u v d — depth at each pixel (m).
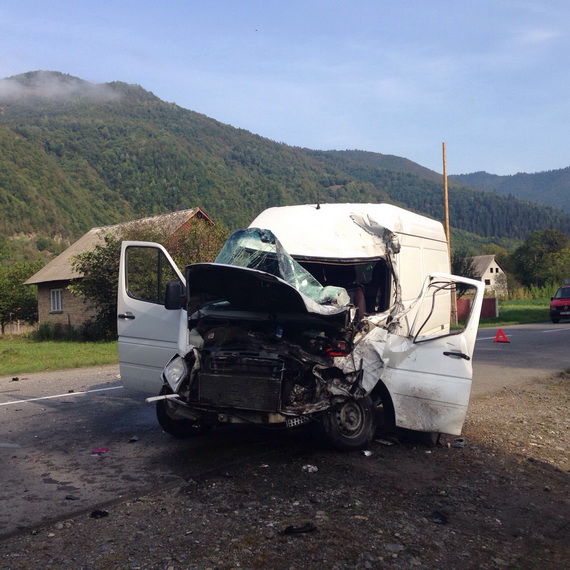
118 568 3.83
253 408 5.84
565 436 7.88
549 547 4.54
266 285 5.86
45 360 16.77
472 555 4.27
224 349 6.06
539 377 12.46
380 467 6.00
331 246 7.84
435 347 6.69
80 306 30.12
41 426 7.64
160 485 5.32
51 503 4.91
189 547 4.12
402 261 8.29
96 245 23.73
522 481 5.96
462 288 8.30
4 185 128.50
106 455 6.29
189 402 6.08
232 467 5.86
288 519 4.60
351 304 6.43
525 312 40.31
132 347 7.39
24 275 37.56
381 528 4.54
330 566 3.93
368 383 6.26
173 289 6.71
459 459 6.48
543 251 90.06
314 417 6.09
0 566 3.84
